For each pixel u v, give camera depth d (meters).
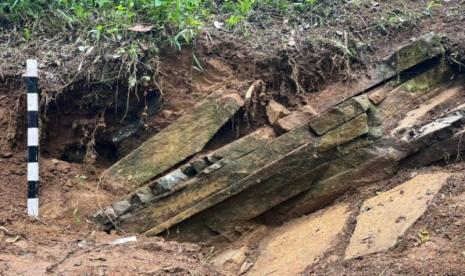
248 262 3.20
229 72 3.73
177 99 3.69
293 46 3.76
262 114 3.63
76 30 4.01
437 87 3.67
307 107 3.54
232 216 3.43
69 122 3.75
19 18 4.14
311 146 3.37
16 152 3.64
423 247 2.57
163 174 3.54
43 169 3.59
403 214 2.83
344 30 3.92
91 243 3.10
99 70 3.66
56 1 4.22
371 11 4.12
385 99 3.56
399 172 3.36
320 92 3.71
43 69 3.71
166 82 3.71
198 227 3.43
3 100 3.69
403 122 3.48
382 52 3.79
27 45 3.95
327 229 3.11
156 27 3.80
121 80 3.64
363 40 3.86
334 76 3.74
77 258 2.83
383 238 2.71
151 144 3.59
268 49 3.77
